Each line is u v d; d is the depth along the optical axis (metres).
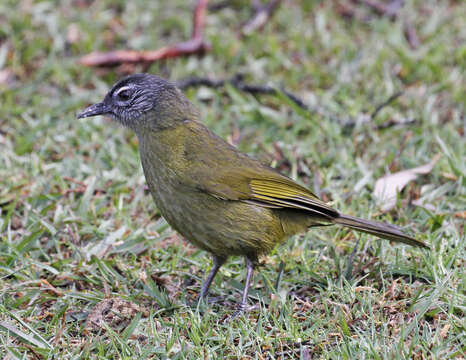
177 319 8.68
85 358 8.02
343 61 15.66
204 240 9.60
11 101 14.56
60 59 15.91
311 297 9.40
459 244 9.81
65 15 17.20
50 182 12.20
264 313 8.77
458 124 13.64
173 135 9.69
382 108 14.20
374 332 8.05
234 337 8.45
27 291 9.41
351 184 12.08
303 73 15.56
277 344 8.29
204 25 17.19
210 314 9.02
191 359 7.96
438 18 16.84
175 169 9.48
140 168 12.52
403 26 16.77
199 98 14.77
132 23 17.06
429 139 13.05
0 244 10.34
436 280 9.03
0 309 8.82
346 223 9.66
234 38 16.53
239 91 14.76
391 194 11.56
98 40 16.44
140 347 8.25
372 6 17.72
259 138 13.70
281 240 9.80
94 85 15.30
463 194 11.41
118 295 9.37
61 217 11.07
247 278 9.48
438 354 7.74
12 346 8.16
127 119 10.17
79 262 9.98
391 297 9.03
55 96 14.97
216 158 9.52
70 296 9.30
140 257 10.52
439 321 8.30
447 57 15.88
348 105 14.30
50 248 10.66
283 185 9.70
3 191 11.77
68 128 13.96
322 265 10.12
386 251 10.16
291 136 13.51
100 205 11.56
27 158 12.71
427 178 12.18
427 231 10.69
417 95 14.55
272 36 16.41
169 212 9.66
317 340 8.23
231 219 9.38
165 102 9.83
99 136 13.51
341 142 13.19
